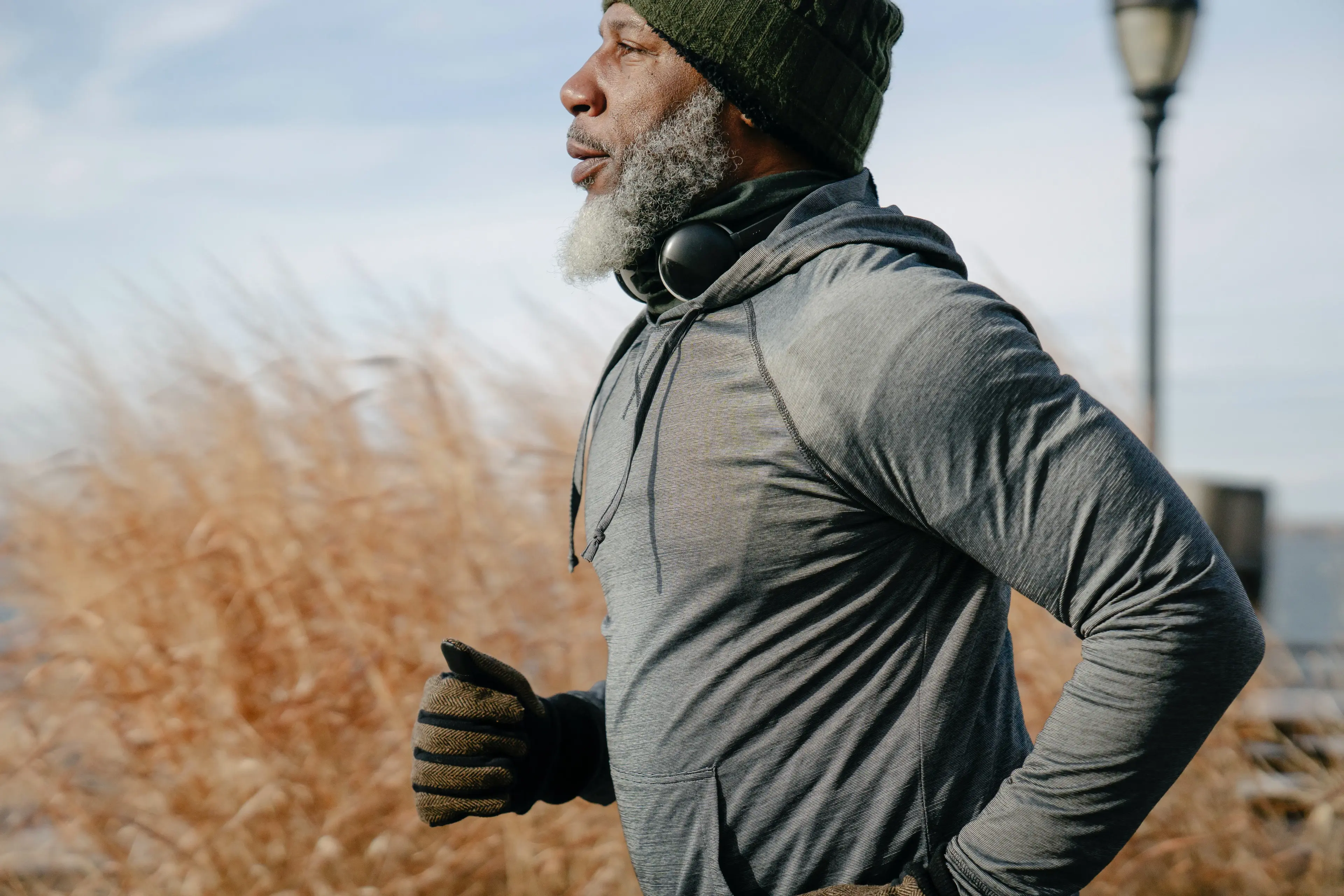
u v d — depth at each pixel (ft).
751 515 3.68
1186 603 3.34
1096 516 3.36
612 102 4.31
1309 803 10.05
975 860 3.54
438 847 9.46
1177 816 9.89
